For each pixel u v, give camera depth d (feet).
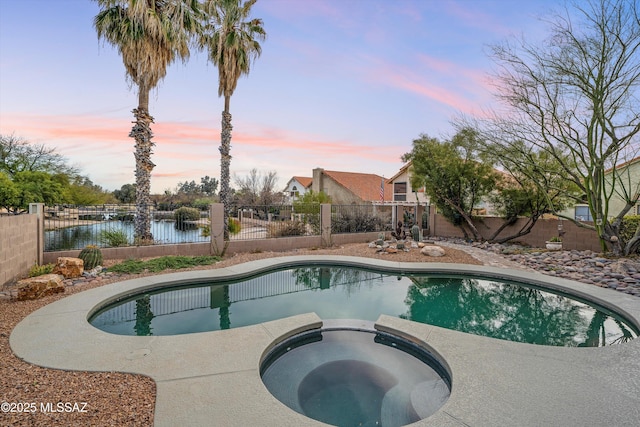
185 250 36.24
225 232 42.09
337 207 54.70
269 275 31.12
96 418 9.00
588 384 11.38
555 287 25.39
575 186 41.57
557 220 45.65
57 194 72.95
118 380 11.17
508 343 14.85
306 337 16.81
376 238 51.62
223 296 25.27
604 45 31.09
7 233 22.21
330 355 15.15
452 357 13.41
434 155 51.19
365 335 17.39
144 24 34.53
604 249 36.47
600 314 21.71
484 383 11.39
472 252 39.93
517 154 41.37
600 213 35.68
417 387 12.57
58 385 10.75
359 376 13.34
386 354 15.37
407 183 90.07
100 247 32.99
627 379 11.75
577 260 34.32
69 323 16.33
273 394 11.96
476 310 22.68
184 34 38.52
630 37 30.25
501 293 26.32
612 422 9.25
